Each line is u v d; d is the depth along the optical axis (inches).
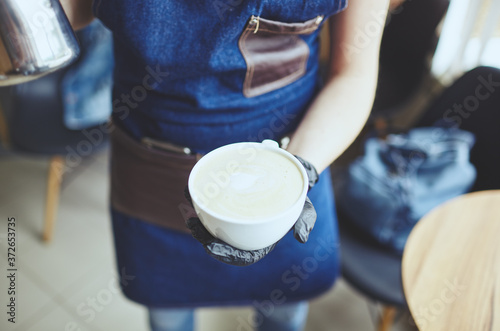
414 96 72.6
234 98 31.0
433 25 65.9
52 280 63.1
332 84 32.3
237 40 28.6
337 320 59.0
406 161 48.9
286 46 30.3
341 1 28.8
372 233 47.9
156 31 28.0
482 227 36.1
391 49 73.7
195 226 25.6
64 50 26.0
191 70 29.5
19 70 25.0
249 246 24.6
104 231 70.5
